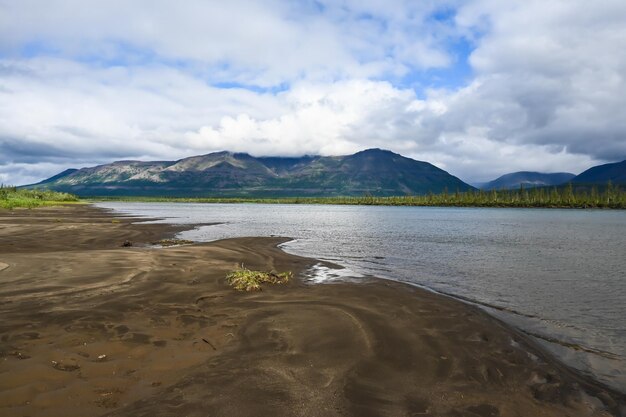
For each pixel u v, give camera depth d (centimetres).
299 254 2788
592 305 1414
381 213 12300
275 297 1380
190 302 1239
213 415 583
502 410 666
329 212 13050
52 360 745
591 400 725
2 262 1822
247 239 3625
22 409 570
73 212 8400
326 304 1291
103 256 2081
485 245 3450
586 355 953
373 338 968
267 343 910
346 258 2602
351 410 626
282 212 12619
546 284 1784
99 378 686
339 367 789
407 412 635
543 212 13238
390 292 1514
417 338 991
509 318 1247
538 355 927
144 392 646
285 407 621
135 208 14412
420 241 3772
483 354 912
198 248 2688
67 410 575
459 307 1324
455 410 655
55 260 1906
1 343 822
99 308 1111
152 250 2481
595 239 4059
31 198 12025
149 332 942
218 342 907
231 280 1580
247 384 693
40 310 1070
